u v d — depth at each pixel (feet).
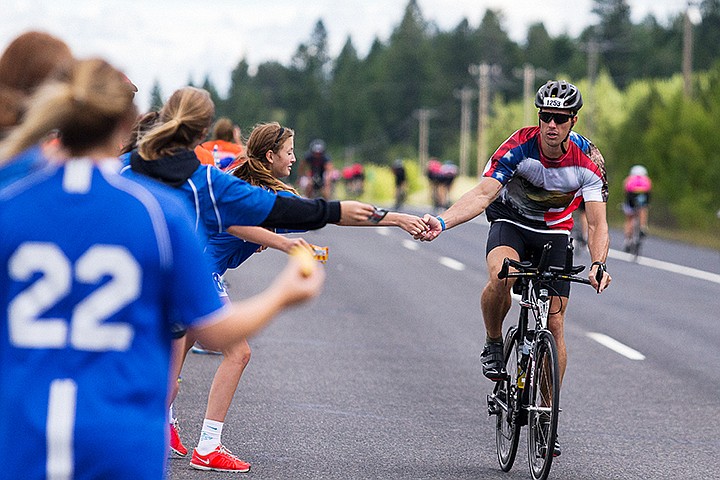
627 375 57.06
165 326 15.98
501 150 37.99
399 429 43.29
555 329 37.73
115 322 15.25
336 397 49.01
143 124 36.78
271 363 56.85
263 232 31.19
